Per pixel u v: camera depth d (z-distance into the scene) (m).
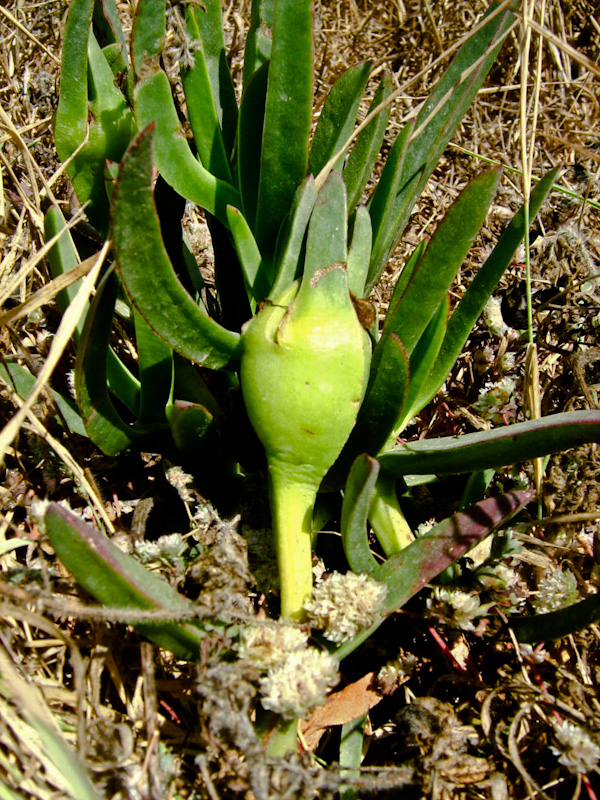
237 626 0.16
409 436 0.26
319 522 0.19
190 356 0.17
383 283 0.29
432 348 0.18
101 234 0.21
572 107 0.38
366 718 0.18
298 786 0.14
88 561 0.14
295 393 0.15
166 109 0.17
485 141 0.36
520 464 0.22
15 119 0.31
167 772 0.15
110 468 0.21
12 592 0.14
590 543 0.22
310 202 0.16
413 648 0.19
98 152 0.19
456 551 0.16
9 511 0.21
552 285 0.28
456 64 0.20
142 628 0.15
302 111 0.17
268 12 0.19
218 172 0.20
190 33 0.18
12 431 0.16
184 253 0.22
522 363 0.25
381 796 0.16
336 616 0.15
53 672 0.18
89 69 0.18
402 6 0.41
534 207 0.20
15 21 0.24
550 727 0.17
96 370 0.17
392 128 0.36
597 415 0.15
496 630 0.19
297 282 0.16
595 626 0.20
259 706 0.16
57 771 0.15
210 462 0.19
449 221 0.16
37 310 0.24
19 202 0.27
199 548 0.19
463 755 0.17
